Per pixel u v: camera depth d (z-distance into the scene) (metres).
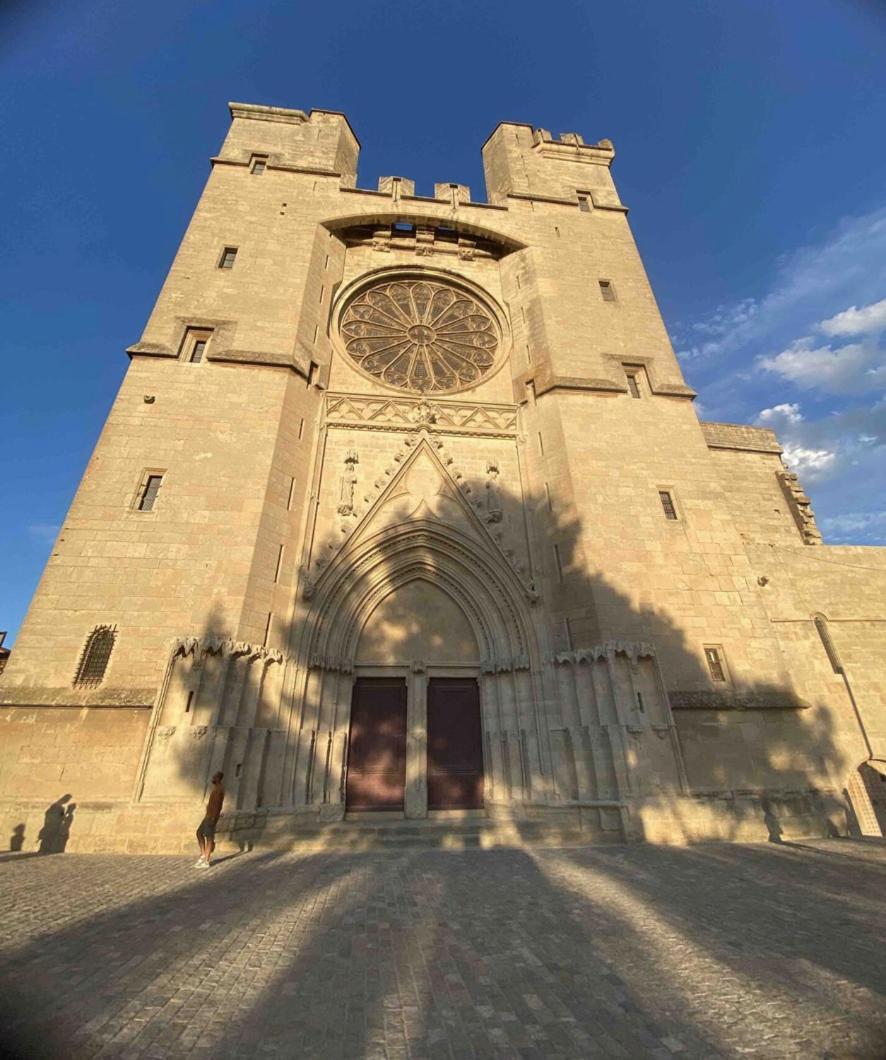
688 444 19.48
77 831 11.23
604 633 15.29
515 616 16.56
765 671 15.62
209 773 11.90
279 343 19.19
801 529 22.16
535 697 15.45
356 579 16.62
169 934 6.02
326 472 18.14
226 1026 4.04
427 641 16.95
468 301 24.73
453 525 17.69
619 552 16.73
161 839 11.12
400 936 6.03
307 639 15.12
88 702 12.60
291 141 26.20
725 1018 4.17
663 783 13.33
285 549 16.02
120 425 16.50
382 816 14.61
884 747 16.83
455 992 4.64
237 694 13.12
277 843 11.76
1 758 12.00
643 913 6.91
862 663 18.05
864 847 11.88
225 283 20.36
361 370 21.19
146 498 15.64
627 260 25.12
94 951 5.47
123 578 14.22
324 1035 3.93
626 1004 4.42
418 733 15.62
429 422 19.67
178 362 18.14
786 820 13.47
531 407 20.50
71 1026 3.97
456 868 9.72
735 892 7.96
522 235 25.16
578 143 30.19
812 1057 3.64
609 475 18.20
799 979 4.86
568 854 11.14
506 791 14.74
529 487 18.89
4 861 10.05
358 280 23.52
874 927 6.30
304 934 6.06
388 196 25.36
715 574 16.92
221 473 16.17
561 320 22.12
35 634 13.23
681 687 14.98
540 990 4.68
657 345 22.23
